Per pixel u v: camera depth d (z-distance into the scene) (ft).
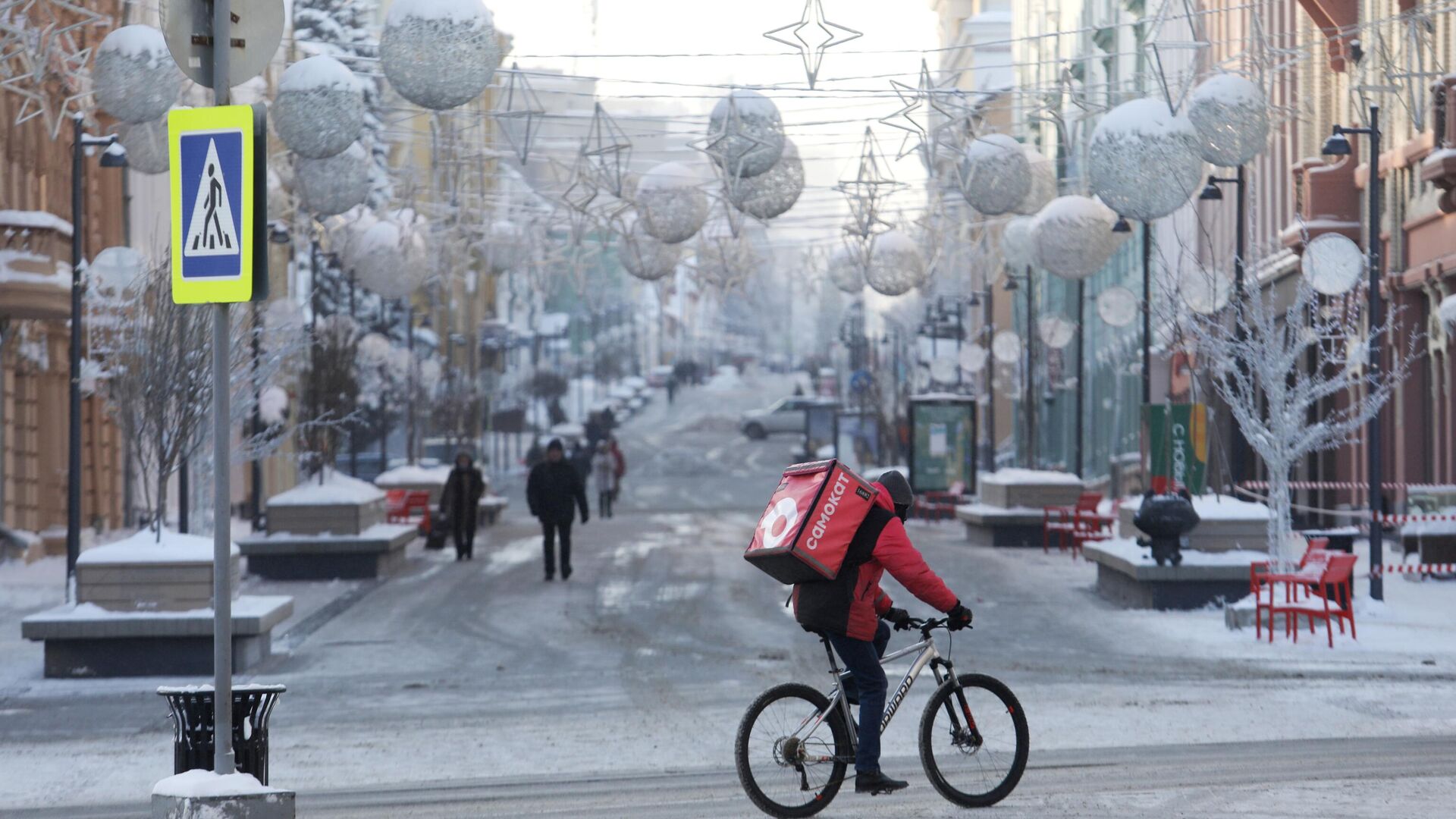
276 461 422.41
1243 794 74.02
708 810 75.20
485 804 79.46
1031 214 148.05
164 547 142.72
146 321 178.81
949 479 354.33
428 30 101.50
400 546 240.53
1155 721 103.24
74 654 139.13
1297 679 123.85
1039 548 270.26
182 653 139.54
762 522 69.10
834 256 166.30
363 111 114.21
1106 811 70.23
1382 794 73.26
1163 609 170.19
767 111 120.37
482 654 150.51
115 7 223.92
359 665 144.25
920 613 175.22
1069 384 455.63
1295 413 171.12
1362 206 258.78
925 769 71.51
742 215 143.13
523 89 138.41
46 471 286.66
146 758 99.91
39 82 139.13
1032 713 107.76
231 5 61.93
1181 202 113.60
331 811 78.23
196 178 61.05
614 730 107.04
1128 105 113.19
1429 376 246.06
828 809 72.43
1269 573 160.86
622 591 205.26
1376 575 166.30
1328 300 246.47
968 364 361.71
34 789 88.99
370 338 293.23
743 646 152.15
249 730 65.62
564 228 197.67
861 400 563.07
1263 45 129.29
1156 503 170.19
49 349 283.59
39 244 227.61
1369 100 174.09
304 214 200.23
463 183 186.60
